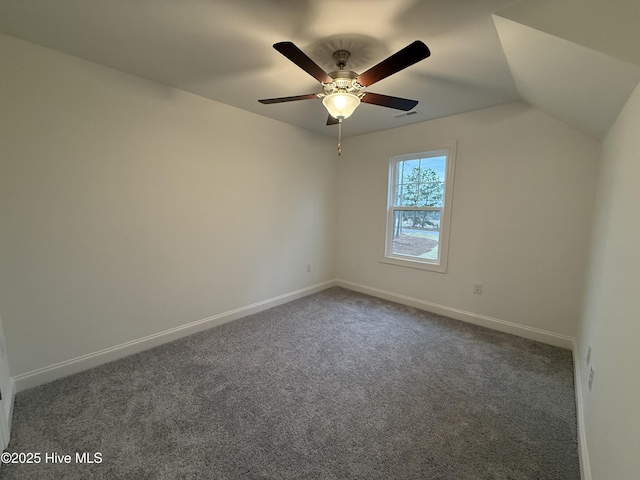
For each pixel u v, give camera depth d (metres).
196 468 1.33
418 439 1.51
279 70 2.08
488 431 1.57
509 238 2.76
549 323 2.59
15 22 1.54
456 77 2.11
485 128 2.82
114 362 2.22
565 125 2.40
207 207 2.75
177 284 2.60
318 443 1.48
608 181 1.74
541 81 1.80
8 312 1.79
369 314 3.27
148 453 1.41
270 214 3.35
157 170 2.39
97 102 2.04
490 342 2.61
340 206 4.22
